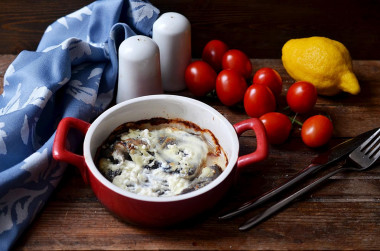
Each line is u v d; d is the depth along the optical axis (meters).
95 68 0.71
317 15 0.80
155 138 0.63
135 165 0.60
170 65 0.73
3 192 0.57
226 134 0.60
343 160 0.65
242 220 0.59
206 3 0.78
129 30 0.71
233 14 0.79
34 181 0.59
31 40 0.81
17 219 0.57
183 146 0.63
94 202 0.60
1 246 0.56
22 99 0.64
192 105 0.63
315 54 0.70
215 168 0.61
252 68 0.79
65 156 0.57
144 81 0.69
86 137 0.58
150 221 0.56
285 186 0.61
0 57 0.80
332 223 0.59
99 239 0.57
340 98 0.74
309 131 0.65
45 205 0.60
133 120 0.64
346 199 0.61
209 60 0.76
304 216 0.60
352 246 0.57
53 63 0.66
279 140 0.66
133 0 0.73
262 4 0.78
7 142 0.61
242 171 0.64
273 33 0.81
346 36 0.82
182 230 0.58
